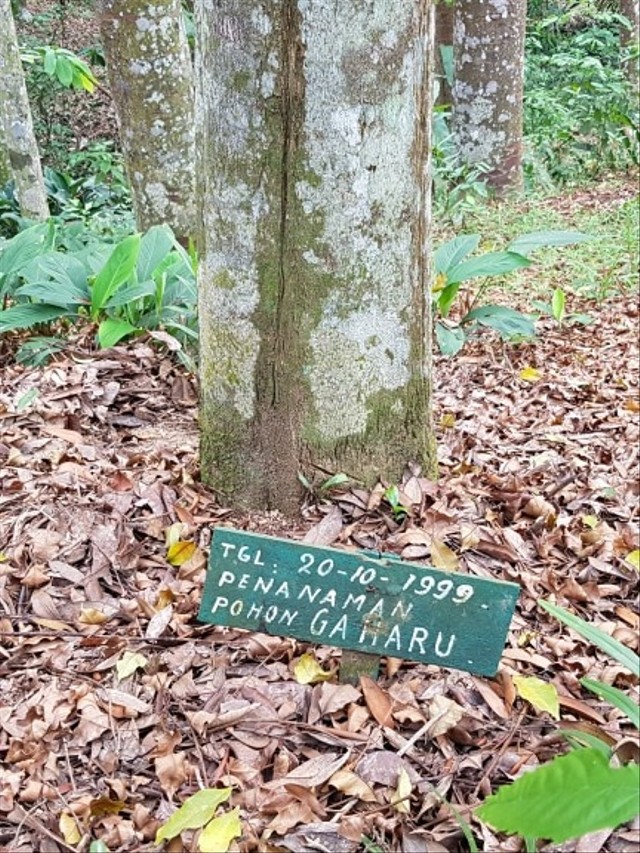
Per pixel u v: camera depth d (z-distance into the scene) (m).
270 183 2.11
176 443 2.88
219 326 2.30
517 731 1.79
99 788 1.62
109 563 2.24
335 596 1.69
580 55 9.41
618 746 1.65
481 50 7.52
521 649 2.05
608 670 2.02
